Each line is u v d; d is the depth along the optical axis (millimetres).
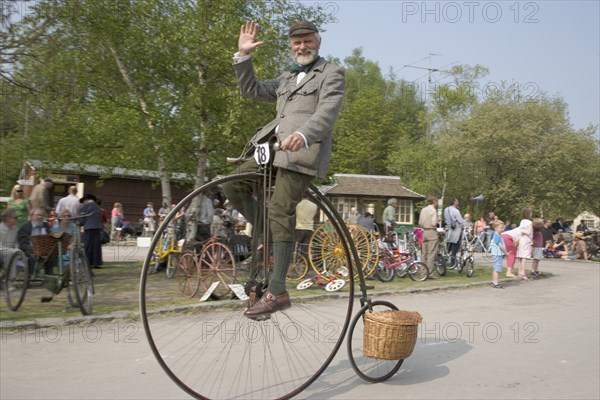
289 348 5180
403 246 12914
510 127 34156
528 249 12922
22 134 11234
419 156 36812
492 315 7715
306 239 9227
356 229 9914
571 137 33375
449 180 35688
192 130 11086
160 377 4254
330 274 8875
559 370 4840
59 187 24375
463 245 14078
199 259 6660
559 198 33406
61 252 6934
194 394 3461
